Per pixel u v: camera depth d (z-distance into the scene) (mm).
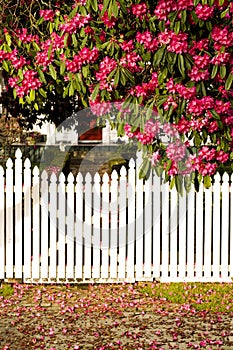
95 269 8406
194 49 6105
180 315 7199
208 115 6109
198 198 8289
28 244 8359
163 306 7512
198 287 8172
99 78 6340
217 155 6352
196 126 6133
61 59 6555
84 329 6738
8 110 11320
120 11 6230
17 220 8320
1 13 7598
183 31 5988
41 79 6789
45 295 7977
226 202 8289
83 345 6266
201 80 6094
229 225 8383
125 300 7719
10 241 8352
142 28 6402
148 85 6305
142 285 8297
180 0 5848
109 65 6293
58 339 6434
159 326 6840
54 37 6691
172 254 8375
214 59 6023
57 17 6867
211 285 8266
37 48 6992
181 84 6191
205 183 6449
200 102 6078
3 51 6984
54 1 7543
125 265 8430
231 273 8414
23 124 12023
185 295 7848
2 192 8258
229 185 8445
